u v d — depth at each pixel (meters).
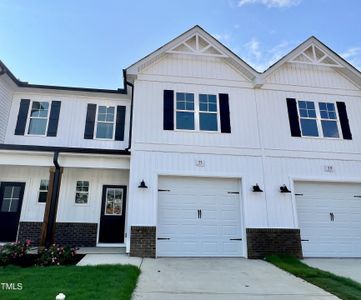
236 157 9.85
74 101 11.77
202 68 10.73
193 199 9.45
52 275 5.74
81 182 11.17
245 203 9.44
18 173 10.93
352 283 6.00
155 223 8.87
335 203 9.98
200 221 9.30
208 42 10.80
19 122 11.13
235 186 9.76
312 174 10.01
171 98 10.20
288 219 9.45
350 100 11.22
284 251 9.11
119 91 11.74
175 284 5.72
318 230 9.66
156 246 8.81
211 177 9.66
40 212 10.64
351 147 10.53
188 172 9.48
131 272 6.17
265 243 9.11
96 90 11.63
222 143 9.92
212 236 9.23
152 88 10.22
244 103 10.50
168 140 9.70
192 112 10.20
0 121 10.52
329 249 9.51
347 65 11.19
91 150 9.28
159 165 9.42
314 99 10.98
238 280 6.18
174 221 9.20
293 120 10.50
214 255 9.08
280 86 10.88
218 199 9.56
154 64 10.52
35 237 10.36
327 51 11.31
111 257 8.18
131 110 10.77
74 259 7.71
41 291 4.70
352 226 9.83
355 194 10.19
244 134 10.12
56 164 9.12
